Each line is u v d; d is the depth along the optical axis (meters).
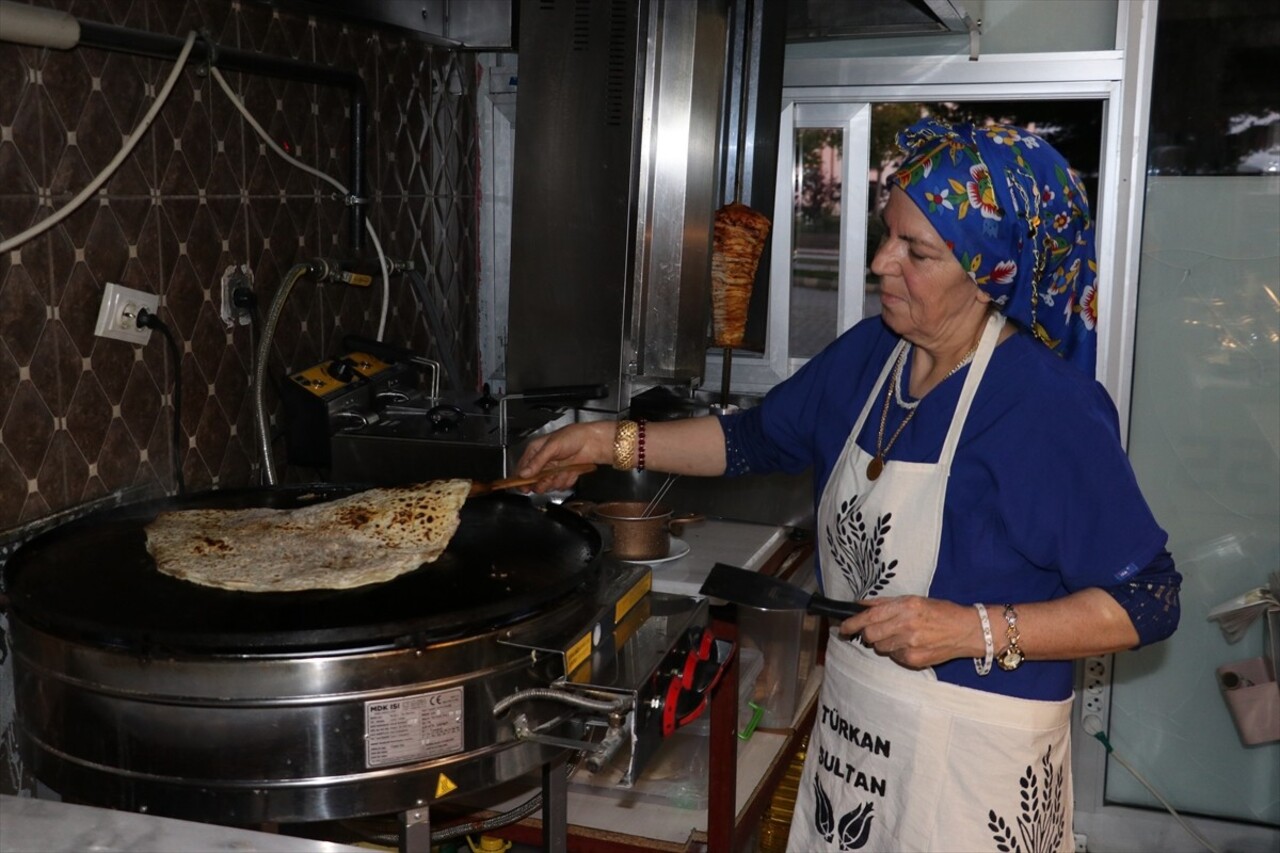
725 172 2.44
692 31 1.99
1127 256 2.54
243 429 1.95
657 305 2.11
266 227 1.96
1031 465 1.29
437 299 2.58
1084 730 2.76
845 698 1.46
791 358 2.82
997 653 1.26
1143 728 2.77
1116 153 2.51
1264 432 2.58
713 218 2.08
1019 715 1.34
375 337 2.31
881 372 1.47
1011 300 1.28
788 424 1.59
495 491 1.62
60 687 1.19
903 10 2.25
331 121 2.12
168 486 1.79
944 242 1.24
